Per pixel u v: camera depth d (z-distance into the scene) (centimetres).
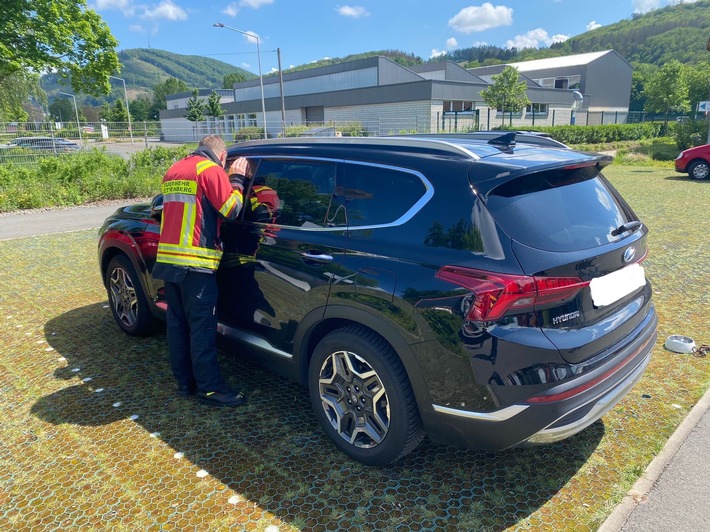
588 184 284
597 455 292
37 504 258
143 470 284
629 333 269
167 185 327
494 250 233
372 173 284
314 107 4459
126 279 454
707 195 1223
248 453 299
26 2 2391
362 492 266
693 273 615
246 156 357
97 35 2775
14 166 1487
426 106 3528
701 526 239
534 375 226
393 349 263
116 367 409
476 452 299
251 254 330
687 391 356
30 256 760
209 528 241
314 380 299
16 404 354
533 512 250
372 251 268
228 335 356
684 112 5822
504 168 242
